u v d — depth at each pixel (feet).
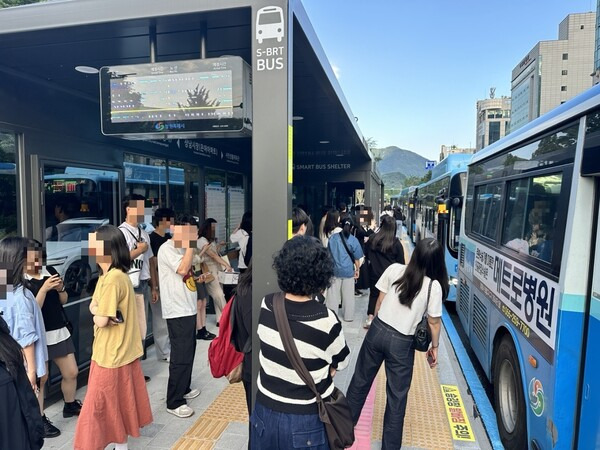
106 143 16.97
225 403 14.05
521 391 10.89
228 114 10.30
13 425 6.46
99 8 10.18
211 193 27.09
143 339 15.92
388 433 10.57
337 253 22.52
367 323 21.58
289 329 6.78
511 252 12.46
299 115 24.06
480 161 18.99
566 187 8.76
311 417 6.71
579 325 8.15
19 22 10.59
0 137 13.15
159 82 10.59
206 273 19.39
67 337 12.68
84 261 16.19
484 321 15.61
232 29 11.03
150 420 11.15
